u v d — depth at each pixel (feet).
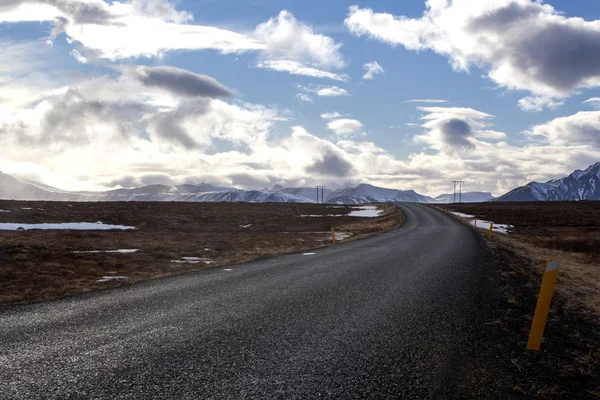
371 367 16.66
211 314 25.30
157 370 15.60
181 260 68.95
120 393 13.43
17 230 144.97
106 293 33.47
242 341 19.61
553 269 20.26
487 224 218.38
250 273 45.60
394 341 20.33
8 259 58.75
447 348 19.58
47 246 79.77
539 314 20.45
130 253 74.54
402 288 35.40
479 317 26.14
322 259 60.08
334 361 17.17
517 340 21.76
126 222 204.54
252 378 15.07
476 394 14.49
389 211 313.12
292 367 16.33
